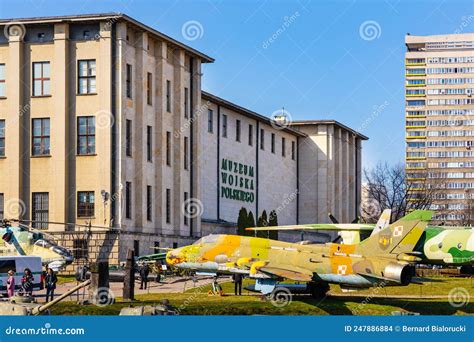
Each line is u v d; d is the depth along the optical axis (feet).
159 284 245.45
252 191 434.30
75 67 304.50
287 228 269.23
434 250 246.27
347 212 516.73
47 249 267.39
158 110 328.08
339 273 192.85
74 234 296.30
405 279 187.21
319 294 199.62
